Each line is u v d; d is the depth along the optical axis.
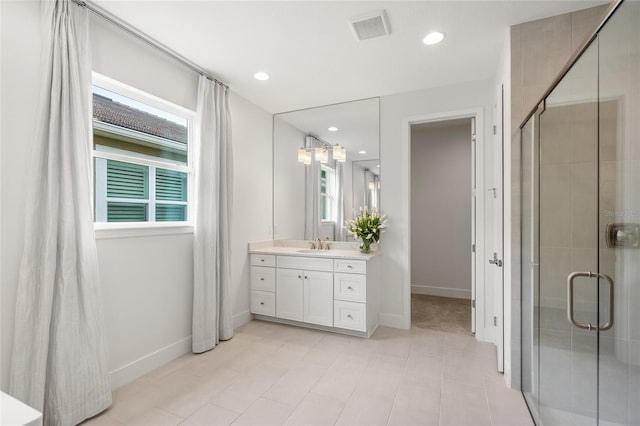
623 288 1.40
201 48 2.41
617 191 1.42
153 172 2.51
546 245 1.79
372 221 3.28
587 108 1.48
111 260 2.11
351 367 2.43
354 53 2.49
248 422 1.78
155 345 2.42
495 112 2.79
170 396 2.03
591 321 1.52
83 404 1.77
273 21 2.06
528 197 2.01
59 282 1.73
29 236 1.63
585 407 1.52
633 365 1.38
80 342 1.79
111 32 2.11
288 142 3.90
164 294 2.49
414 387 2.14
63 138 1.75
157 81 2.43
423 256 4.80
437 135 4.73
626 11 1.18
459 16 2.03
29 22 1.70
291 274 3.33
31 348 1.62
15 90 1.64
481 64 2.70
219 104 2.94
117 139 2.24
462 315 3.75
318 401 1.98
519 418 1.81
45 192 1.70
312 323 3.24
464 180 4.58
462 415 1.84
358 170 3.55
